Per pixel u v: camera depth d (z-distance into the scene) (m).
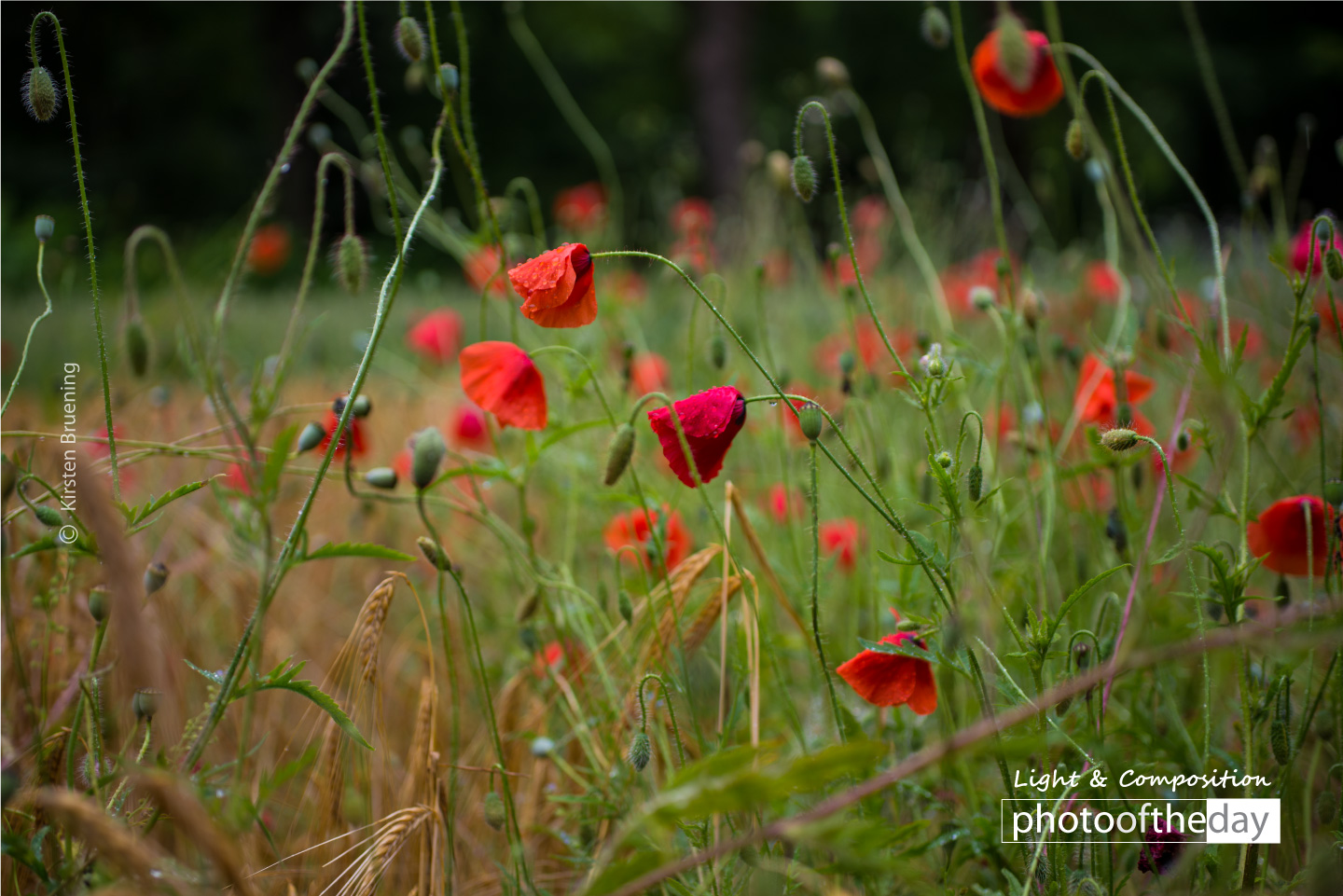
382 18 6.06
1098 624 1.46
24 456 1.48
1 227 3.72
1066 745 1.44
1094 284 2.29
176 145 9.49
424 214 1.79
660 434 1.44
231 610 1.69
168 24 9.77
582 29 10.01
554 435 1.53
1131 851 1.45
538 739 1.49
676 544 1.63
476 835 1.53
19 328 2.83
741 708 1.51
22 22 3.38
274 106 9.09
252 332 3.03
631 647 1.56
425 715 1.45
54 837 1.41
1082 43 8.89
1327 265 1.43
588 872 1.46
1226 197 9.00
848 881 1.43
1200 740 1.50
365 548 1.40
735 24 8.30
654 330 2.51
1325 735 1.49
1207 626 1.49
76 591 1.56
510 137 10.12
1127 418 1.51
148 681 1.29
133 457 1.50
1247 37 9.50
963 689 1.56
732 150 8.21
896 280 2.56
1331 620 1.40
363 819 1.49
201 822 1.26
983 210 3.50
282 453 1.38
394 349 2.88
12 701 1.51
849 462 1.66
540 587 1.55
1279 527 1.48
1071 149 1.55
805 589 1.57
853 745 1.25
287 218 7.29
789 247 3.01
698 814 1.28
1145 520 1.59
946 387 1.43
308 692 1.37
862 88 9.50
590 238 2.48
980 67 1.62
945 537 1.52
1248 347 1.90
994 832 1.42
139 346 1.55
